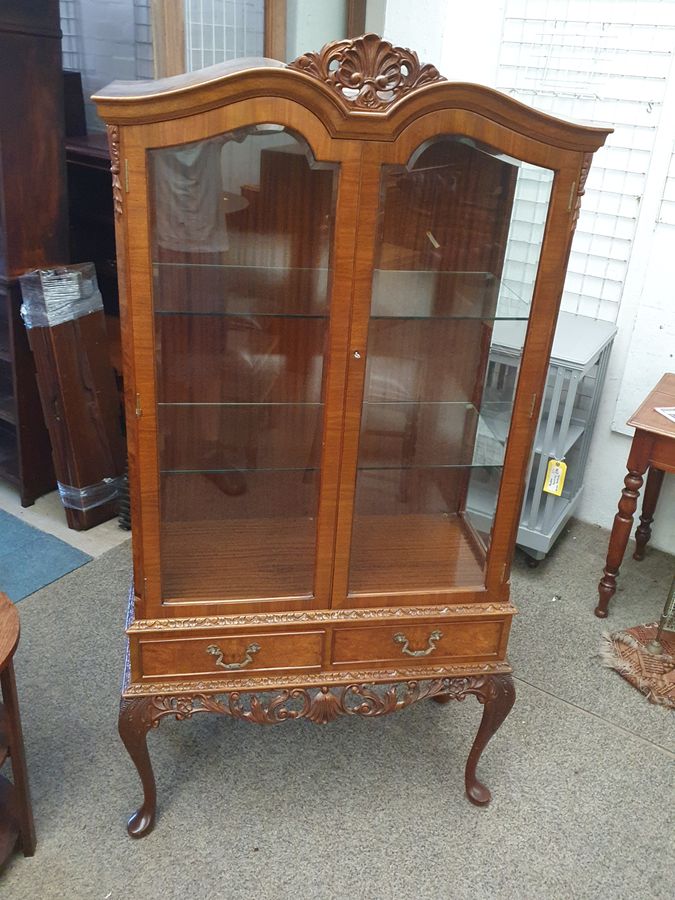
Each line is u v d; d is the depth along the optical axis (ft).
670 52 7.76
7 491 9.76
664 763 6.33
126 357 4.33
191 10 8.28
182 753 6.16
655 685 7.02
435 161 4.42
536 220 4.45
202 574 5.04
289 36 9.00
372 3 9.29
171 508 4.88
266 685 5.17
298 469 5.02
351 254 4.27
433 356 4.99
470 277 4.84
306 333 4.70
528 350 4.67
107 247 10.34
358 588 5.14
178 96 3.76
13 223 8.15
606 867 5.44
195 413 4.71
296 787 5.94
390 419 5.01
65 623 7.43
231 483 4.99
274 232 4.50
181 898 5.08
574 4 8.09
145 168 3.91
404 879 5.28
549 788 6.04
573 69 8.30
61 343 8.11
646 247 8.45
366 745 6.35
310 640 5.14
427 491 5.48
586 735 6.57
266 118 3.91
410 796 5.92
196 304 4.47
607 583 7.91
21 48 7.75
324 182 4.36
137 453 4.53
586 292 9.03
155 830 5.53
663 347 8.62
